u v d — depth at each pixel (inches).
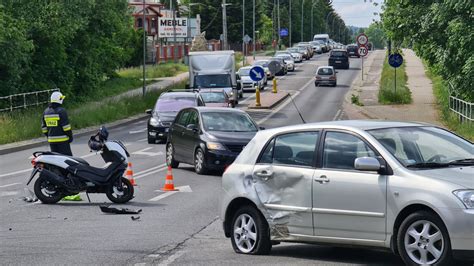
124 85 2881.4
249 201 460.4
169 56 4534.9
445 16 1444.4
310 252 470.6
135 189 808.3
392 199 389.7
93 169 703.1
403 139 414.3
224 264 435.5
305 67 4153.5
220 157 912.9
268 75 3262.8
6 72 1955.0
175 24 4315.9
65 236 539.8
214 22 5497.1
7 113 1667.1
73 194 708.0
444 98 1925.4
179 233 550.0
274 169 445.7
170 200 726.5
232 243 471.5
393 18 1621.6
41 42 2193.7
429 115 1728.6
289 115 1957.4
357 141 415.8
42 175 705.0
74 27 2174.0
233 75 1952.5
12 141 1390.3
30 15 2112.5
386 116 1747.0
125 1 2573.8
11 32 1878.7
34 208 683.4
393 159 397.4
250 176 457.7
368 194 399.5
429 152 410.6
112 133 1609.3
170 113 1378.0
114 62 2844.5
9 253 479.5
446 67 1477.6
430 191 375.6
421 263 379.2
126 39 3002.0
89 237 534.9
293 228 435.2
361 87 2842.0
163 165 1047.6
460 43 1366.9
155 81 3171.8
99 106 1940.2
